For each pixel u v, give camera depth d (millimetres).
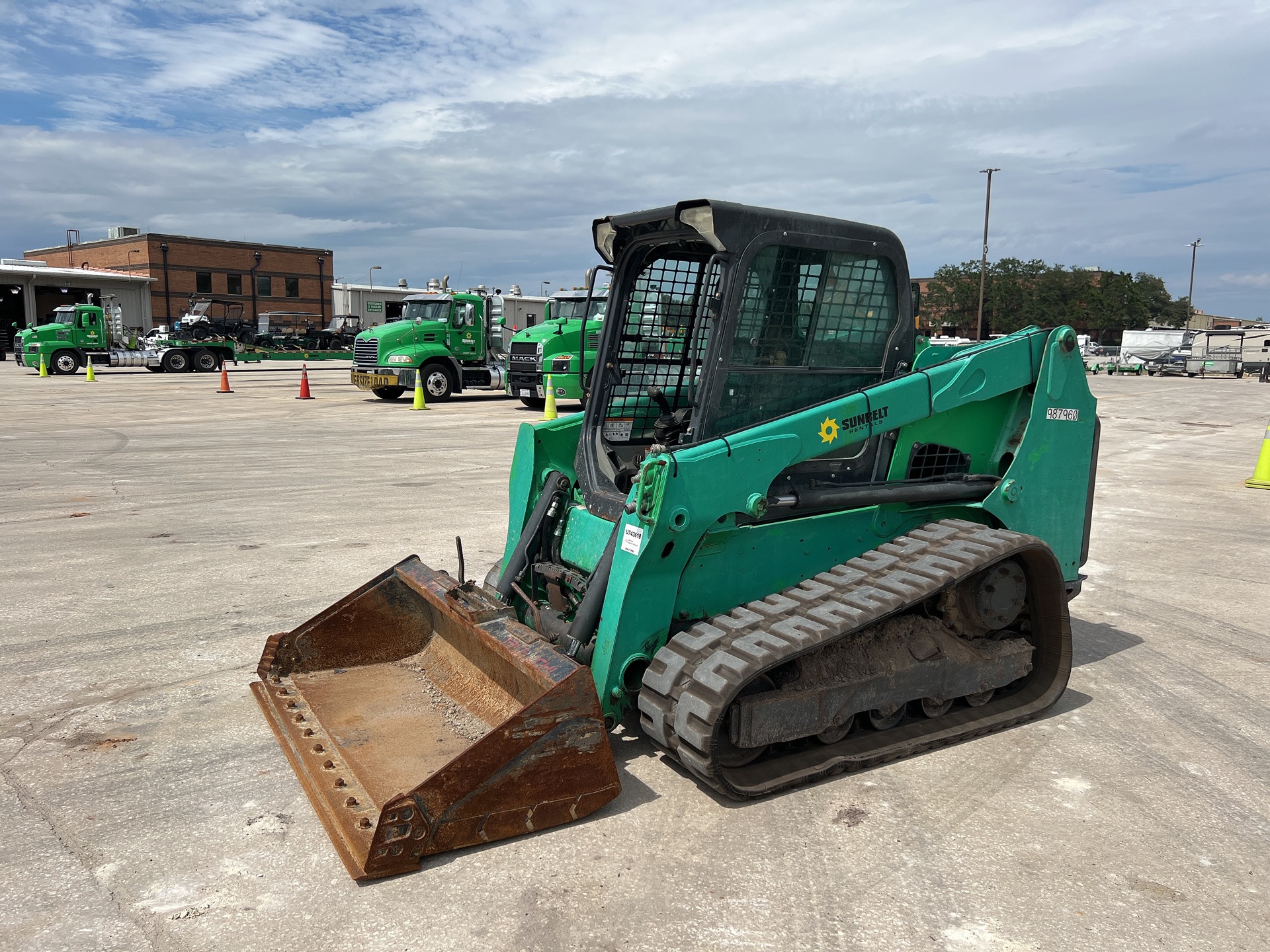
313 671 4570
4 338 48875
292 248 59906
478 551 7434
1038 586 4551
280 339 35906
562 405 21125
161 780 3742
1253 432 17688
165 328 43594
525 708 3250
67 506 9211
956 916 2896
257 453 13062
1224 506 10023
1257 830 3469
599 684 3816
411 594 4754
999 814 3570
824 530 4371
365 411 19859
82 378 29781
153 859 3172
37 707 4426
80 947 2705
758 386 4152
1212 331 43625
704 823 3459
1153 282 75125
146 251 54312
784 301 4148
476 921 2844
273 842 3291
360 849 3107
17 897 2947
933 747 4129
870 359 4512
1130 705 4684
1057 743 4230
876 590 3889
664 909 2916
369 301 44156
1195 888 3076
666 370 4910
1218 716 4559
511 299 38281
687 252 4617
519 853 3232
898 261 4445
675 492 3684
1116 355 54031
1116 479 11820
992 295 59688
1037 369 4844
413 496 9797
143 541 7723
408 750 3793
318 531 8148
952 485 4676
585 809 3428
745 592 4184
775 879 3096
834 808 3598
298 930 2793
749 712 3561
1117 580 7059
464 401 23094
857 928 2828
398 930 2799
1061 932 2820
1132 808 3629
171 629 5531
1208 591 6762
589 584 4039
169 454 12891
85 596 6191
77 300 50812
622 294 4684
